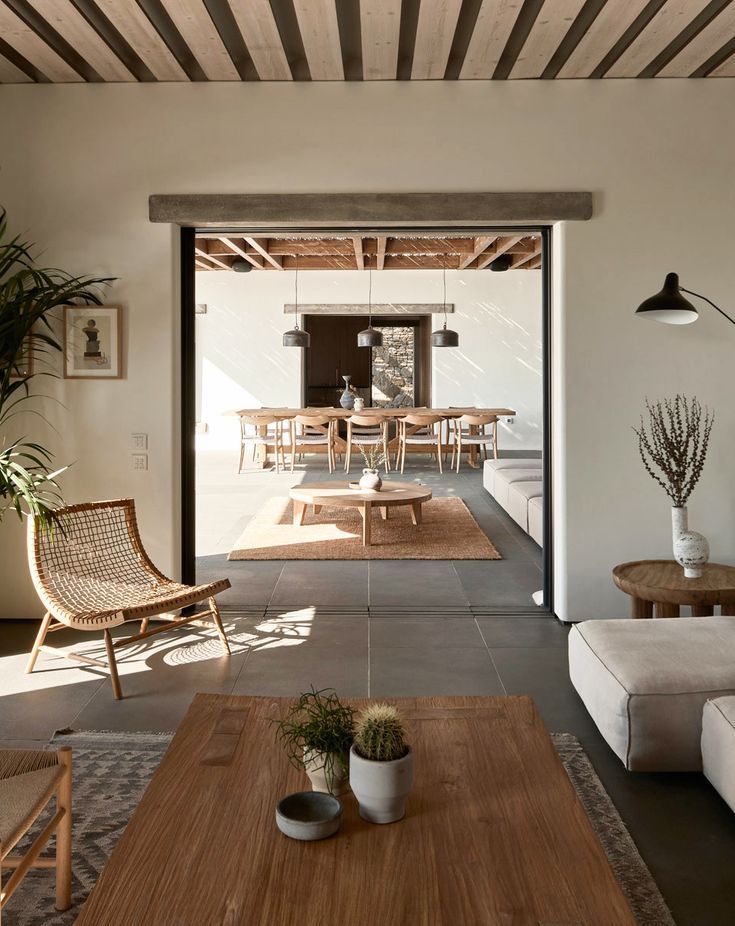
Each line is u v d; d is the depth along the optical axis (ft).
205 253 35.04
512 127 14.57
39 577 12.10
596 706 9.55
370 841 5.46
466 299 44.24
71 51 13.87
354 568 19.13
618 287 14.60
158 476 14.96
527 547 21.40
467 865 5.19
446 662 12.92
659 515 14.83
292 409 38.88
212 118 14.67
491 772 6.44
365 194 14.61
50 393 14.94
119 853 5.29
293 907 4.75
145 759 9.52
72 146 14.69
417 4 11.98
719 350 14.66
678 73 14.28
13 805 5.89
